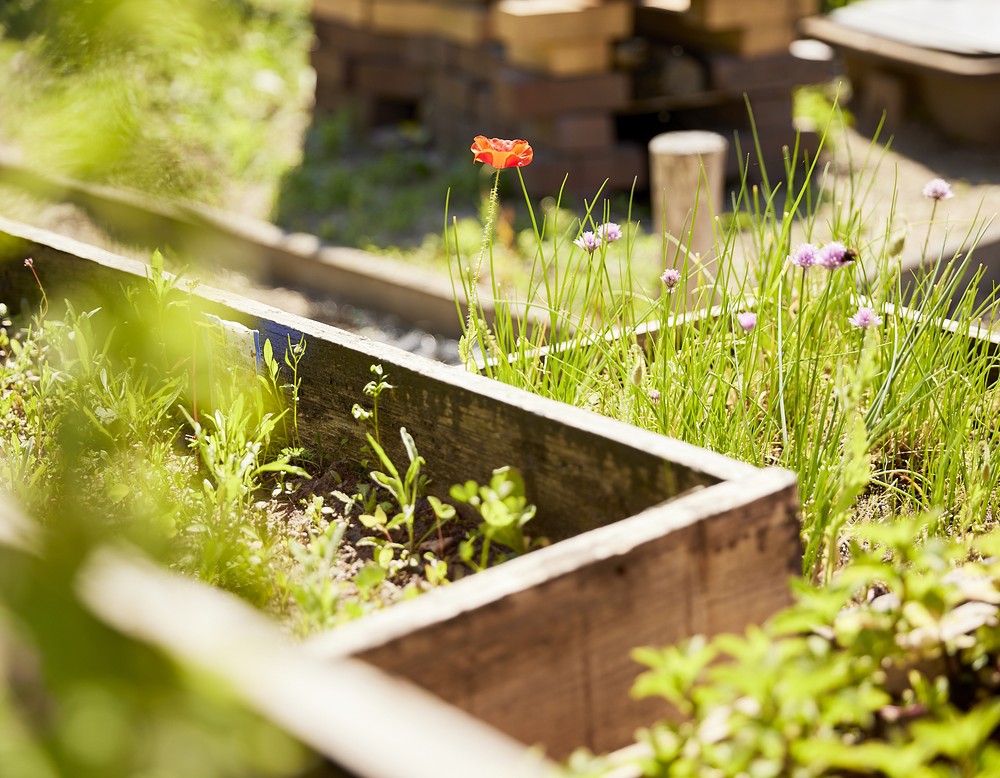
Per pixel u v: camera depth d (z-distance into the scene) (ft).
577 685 5.15
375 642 4.52
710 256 16.06
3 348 10.66
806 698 4.54
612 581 5.17
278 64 31.50
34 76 3.95
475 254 19.22
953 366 8.71
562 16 21.16
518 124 23.24
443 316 17.60
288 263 20.01
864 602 6.97
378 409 8.11
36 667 3.52
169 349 9.01
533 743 5.07
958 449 8.24
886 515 8.13
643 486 6.35
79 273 10.32
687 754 4.60
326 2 27.81
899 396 8.62
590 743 5.25
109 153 3.85
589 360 9.13
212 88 26.89
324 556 6.39
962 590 5.81
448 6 24.76
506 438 7.15
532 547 7.11
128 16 3.62
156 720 3.22
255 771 3.42
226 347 8.74
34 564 3.51
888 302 9.35
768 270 9.78
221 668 3.29
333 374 8.38
